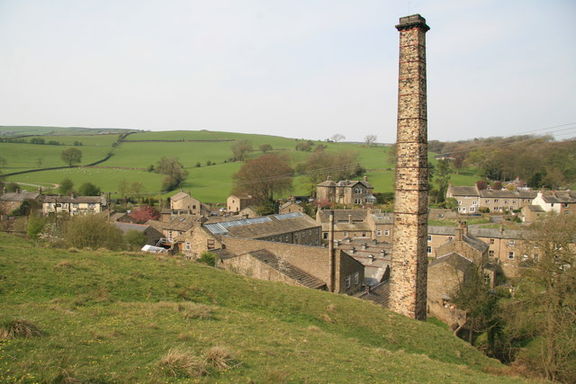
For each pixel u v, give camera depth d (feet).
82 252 106.22
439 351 90.94
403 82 108.27
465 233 249.14
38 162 583.99
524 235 223.71
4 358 41.01
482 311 138.31
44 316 58.54
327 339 76.07
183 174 540.11
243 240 177.06
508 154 518.78
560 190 412.16
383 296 155.43
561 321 115.14
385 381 56.90
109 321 61.00
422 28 106.42
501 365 95.25
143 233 262.67
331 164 543.39
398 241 111.04
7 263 80.79
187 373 45.62
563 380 109.19
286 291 105.91
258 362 53.72
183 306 76.38
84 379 39.60
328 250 145.69
